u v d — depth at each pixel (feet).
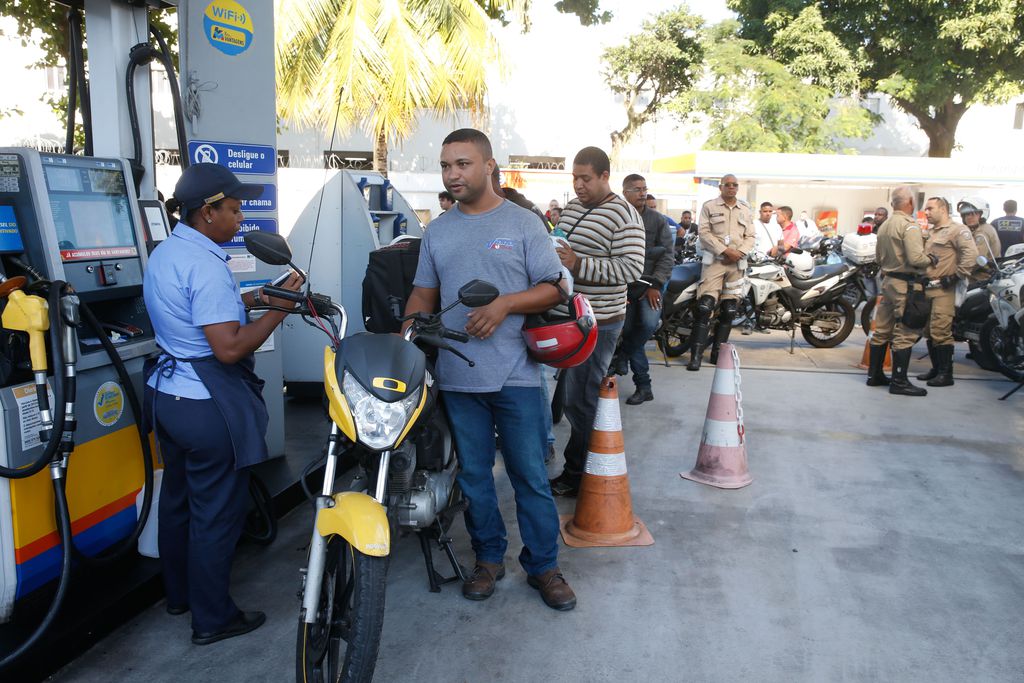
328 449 8.14
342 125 43.86
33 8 22.81
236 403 9.42
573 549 12.49
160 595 10.84
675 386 23.34
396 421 7.79
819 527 13.34
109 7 11.83
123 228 11.21
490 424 10.59
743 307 28.35
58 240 9.88
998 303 24.03
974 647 9.82
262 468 14.92
